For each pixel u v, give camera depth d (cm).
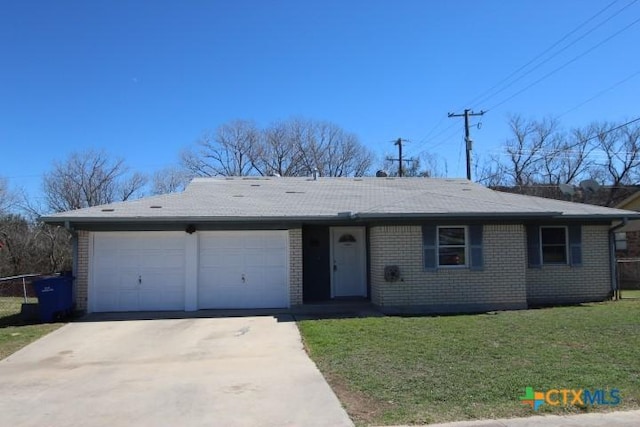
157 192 4388
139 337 1116
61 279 1360
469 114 3359
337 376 764
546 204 1777
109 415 627
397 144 4353
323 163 4672
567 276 1692
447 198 1628
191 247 1494
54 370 852
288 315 1390
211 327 1217
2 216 3438
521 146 4638
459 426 560
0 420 614
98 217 1403
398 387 699
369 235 1616
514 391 668
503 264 1523
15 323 1304
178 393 709
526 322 1195
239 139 4606
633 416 584
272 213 1506
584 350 888
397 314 1427
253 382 753
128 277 1477
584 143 4338
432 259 1495
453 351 896
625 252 2762
